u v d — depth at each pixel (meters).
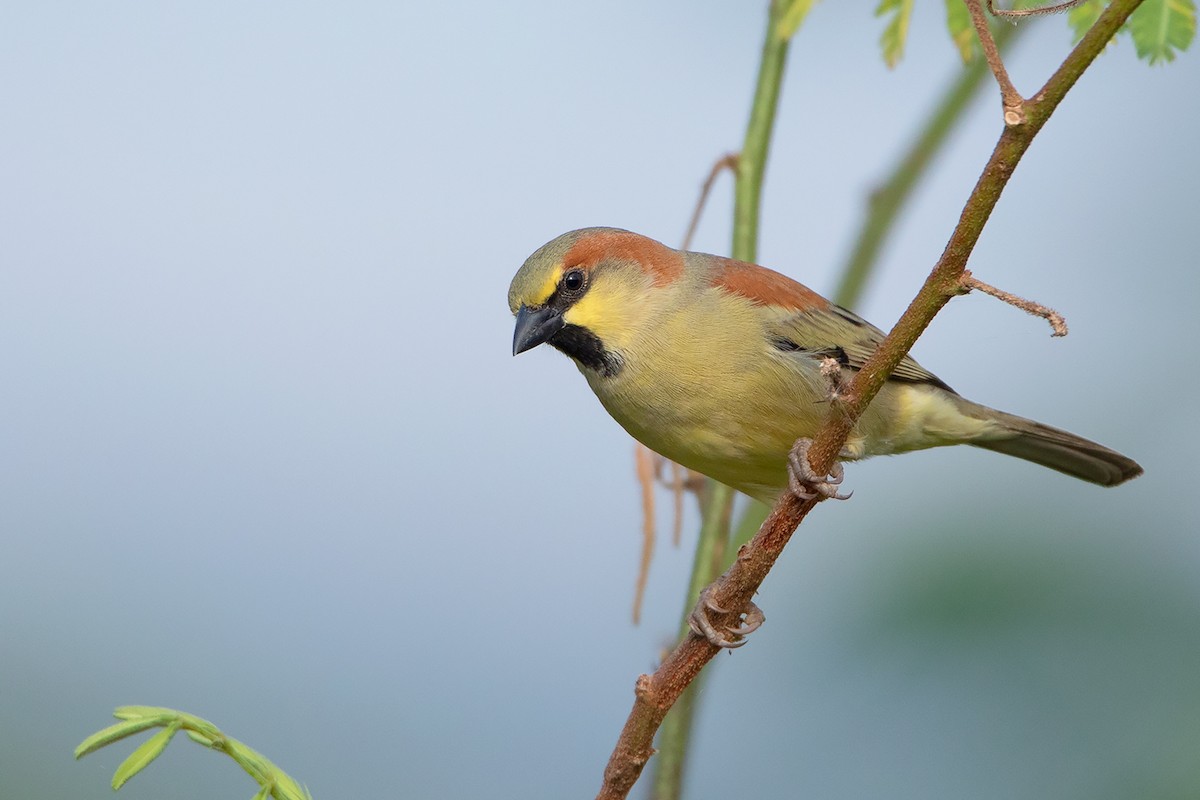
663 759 8.61
